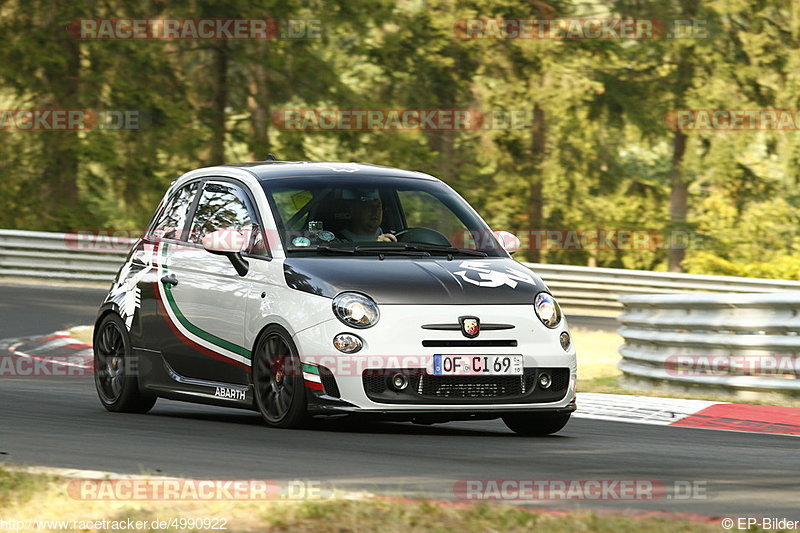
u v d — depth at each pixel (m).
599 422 30.00
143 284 29.92
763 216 129.12
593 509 16.92
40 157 107.75
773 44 120.44
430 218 28.62
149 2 107.31
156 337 29.25
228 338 27.19
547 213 131.12
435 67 114.06
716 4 118.56
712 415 31.36
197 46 105.62
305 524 14.79
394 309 24.95
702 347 36.31
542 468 21.11
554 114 115.50
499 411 25.08
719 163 124.00
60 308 62.19
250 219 27.72
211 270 27.98
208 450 22.03
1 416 27.47
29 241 78.31
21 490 16.81
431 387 24.73
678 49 119.31
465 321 25.06
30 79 105.75
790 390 33.75
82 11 102.88
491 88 117.94
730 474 21.14
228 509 15.60
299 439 23.95
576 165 126.06
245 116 109.06
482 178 123.50
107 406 30.66
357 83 116.31
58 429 25.17
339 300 24.98
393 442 24.08
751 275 115.81
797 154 122.31
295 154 106.38
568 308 80.31
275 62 104.06
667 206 134.38
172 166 107.94
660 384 37.44
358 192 28.28
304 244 26.83
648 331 38.50
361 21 105.75
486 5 114.69
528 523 15.06
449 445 23.98
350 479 18.97
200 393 27.94
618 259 135.00
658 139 125.00
